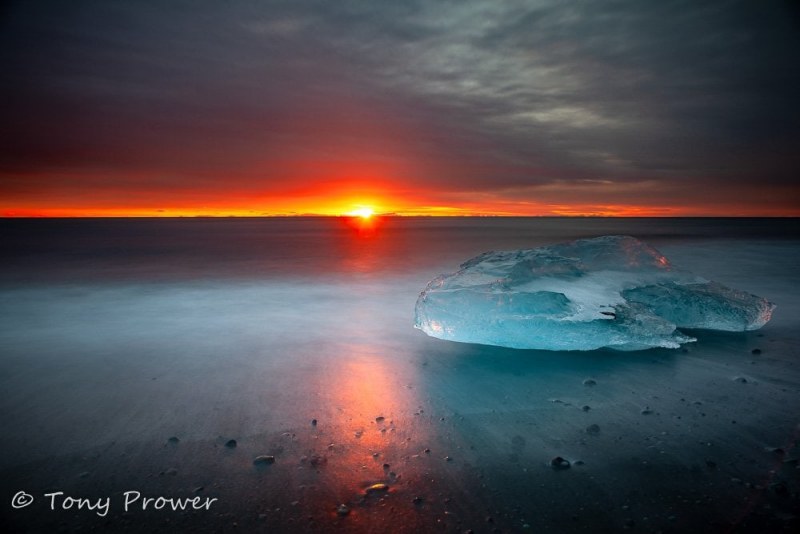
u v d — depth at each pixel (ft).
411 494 6.56
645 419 8.79
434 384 10.77
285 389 10.54
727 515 6.00
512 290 13.88
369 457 7.57
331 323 17.22
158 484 6.83
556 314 13.12
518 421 8.79
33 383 10.90
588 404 9.52
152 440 8.14
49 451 7.77
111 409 9.42
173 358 12.90
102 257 43.39
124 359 12.78
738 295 15.88
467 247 55.93
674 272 16.58
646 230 109.09
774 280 26.00
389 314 18.85
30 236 89.20
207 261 39.63
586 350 13.17
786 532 5.66
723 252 43.45
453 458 7.50
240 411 9.33
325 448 7.86
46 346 14.12
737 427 8.42
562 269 15.31
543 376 11.19
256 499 6.48
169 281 28.25
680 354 12.72
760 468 7.07
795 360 12.12
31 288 25.64
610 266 16.24
